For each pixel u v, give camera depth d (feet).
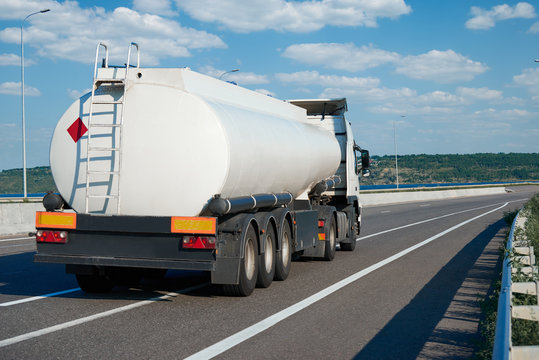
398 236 70.18
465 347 21.50
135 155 29.17
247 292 31.42
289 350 20.84
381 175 639.35
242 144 30.76
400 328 24.32
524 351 14.93
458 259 47.83
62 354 20.11
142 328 24.03
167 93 29.30
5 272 40.88
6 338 22.26
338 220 49.83
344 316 26.58
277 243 36.17
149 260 28.63
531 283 23.72
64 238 29.45
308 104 58.29
